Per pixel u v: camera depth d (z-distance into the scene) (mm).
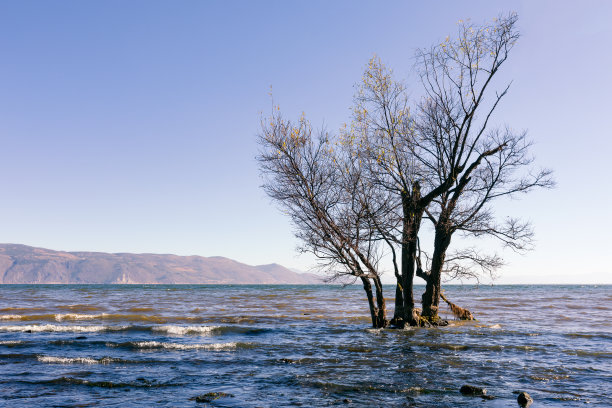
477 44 21875
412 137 22500
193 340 18750
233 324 26406
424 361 14312
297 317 31500
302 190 20734
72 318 28094
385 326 23516
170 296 69125
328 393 9914
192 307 41438
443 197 22609
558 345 18125
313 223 20672
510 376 12016
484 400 9359
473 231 22406
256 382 11008
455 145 21719
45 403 8898
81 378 11242
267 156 20922
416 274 24219
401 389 10336
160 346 16609
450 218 22312
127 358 14164
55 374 11719
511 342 18938
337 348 17031
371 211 20938
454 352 16281
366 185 21422
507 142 21875
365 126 22250
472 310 39469
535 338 20328
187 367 12922
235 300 56844
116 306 41156
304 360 14289
